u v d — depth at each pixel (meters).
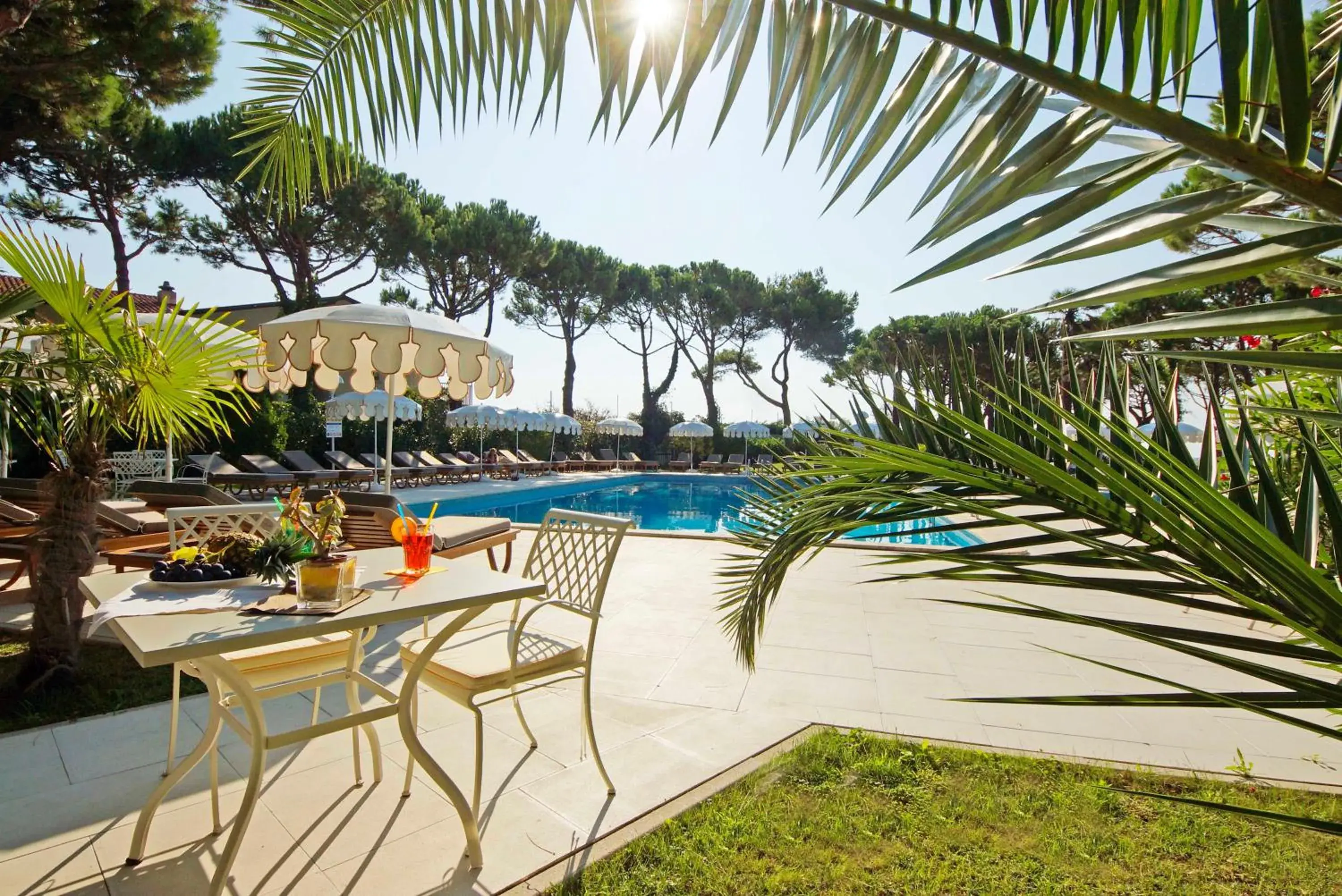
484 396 5.14
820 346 26.70
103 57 6.47
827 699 3.38
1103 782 2.60
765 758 2.75
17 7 4.16
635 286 25.52
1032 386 1.21
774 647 4.19
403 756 2.71
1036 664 3.95
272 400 14.61
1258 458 0.94
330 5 1.24
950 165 0.81
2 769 2.55
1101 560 0.85
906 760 2.76
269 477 12.29
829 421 1.33
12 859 2.04
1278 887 2.04
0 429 2.95
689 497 17.62
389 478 6.27
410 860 2.08
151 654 1.58
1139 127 0.71
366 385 5.43
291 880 1.98
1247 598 0.73
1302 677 0.70
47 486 3.27
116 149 12.25
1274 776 2.69
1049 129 0.76
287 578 2.15
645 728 3.01
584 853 2.13
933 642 4.35
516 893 1.95
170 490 5.64
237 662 2.33
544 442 23.53
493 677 2.34
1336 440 1.25
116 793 2.40
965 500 0.98
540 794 2.46
